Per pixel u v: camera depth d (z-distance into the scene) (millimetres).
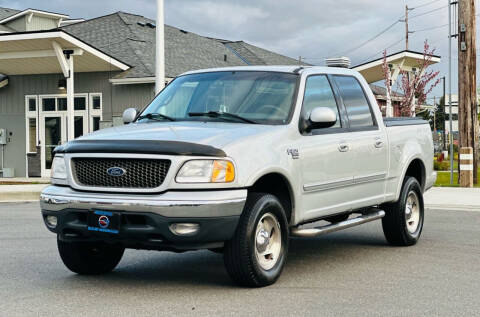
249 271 5988
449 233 10086
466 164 18453
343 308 5445
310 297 5828
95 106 24406
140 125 6688
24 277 6754
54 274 6914
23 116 25656
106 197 5773
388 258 7941
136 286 6285
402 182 8656
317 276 6809
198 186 5648
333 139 7137
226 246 5957
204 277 6715
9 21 30906
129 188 5766
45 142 25281
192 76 7613
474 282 6547
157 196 5637
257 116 6695
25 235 9875
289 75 7094
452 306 5559
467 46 19109
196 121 6758
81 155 6008
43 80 25234
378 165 8000
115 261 6969
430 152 9516
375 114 8172
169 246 5723
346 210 7426
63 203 5980
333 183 7086
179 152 5664
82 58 22797
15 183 21422
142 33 27422
